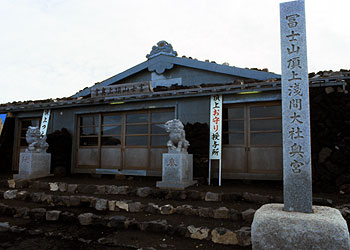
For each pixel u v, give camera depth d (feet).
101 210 18.01
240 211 14.99
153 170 26.21
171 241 13.38
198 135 23.72
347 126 18.48
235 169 23.38
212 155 22.62
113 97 27.04
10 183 24.14
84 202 18.88
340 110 18.78
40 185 23.26
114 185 21.43
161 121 26.50
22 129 32.81
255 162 22.82
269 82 21.25
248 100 22.74
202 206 16.42
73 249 13.34
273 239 8.48
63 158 28.68
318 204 15.58
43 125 30.12
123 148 27.71
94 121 29.63
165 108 26.27
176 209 16.29
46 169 27.20
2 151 31.07
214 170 23.40
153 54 29.73
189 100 24.90
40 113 31.27
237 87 22.27
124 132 27.91
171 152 20.92
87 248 13.37
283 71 10.29
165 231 14.26
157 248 12.60
